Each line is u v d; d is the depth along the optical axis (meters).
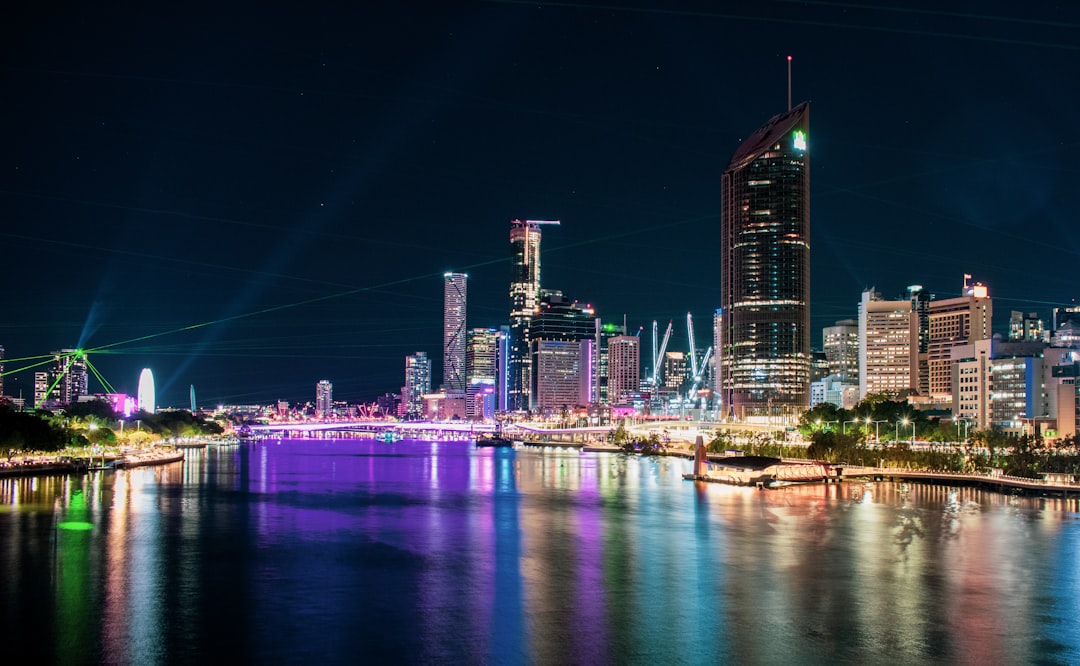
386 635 111.62
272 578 142.12
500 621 118.00
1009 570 148.62
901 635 112.25
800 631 114.12
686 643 109.06
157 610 121.81
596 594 132.75
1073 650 107.00
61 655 103.75
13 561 152.12
